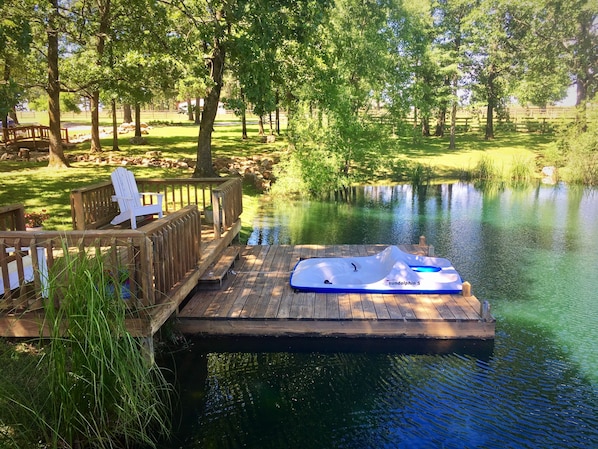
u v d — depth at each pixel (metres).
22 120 46.12
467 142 28.14
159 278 4.61
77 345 3.55
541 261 9.07
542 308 6.94
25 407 3.46
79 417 3.60
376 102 20.30
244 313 5.80
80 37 14.27
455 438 4.20
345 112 16.58
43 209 10.26
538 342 5.92
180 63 12.42
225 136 30.52
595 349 5.75
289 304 6.11
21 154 17.95
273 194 16.02
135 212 7.43
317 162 16.20
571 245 10.12
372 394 4.86
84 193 7.46
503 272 8.47
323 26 14.84
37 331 4.37
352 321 5.67
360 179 18.78
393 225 11.97
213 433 4.23
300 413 4.55
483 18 26.81
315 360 5.54
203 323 5.74
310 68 15.11
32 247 4.23
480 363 5.43
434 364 5.41
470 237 10.77
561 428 4.34
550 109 37.03
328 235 11.01
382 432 4.29
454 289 6.45
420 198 15.70
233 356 5.65
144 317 4.23
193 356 5.60
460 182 18.56
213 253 6.80
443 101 27.52
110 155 18.73
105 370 3.60
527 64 27.59
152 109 67.00
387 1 19.64
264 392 4.90
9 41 10.67
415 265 7.08
